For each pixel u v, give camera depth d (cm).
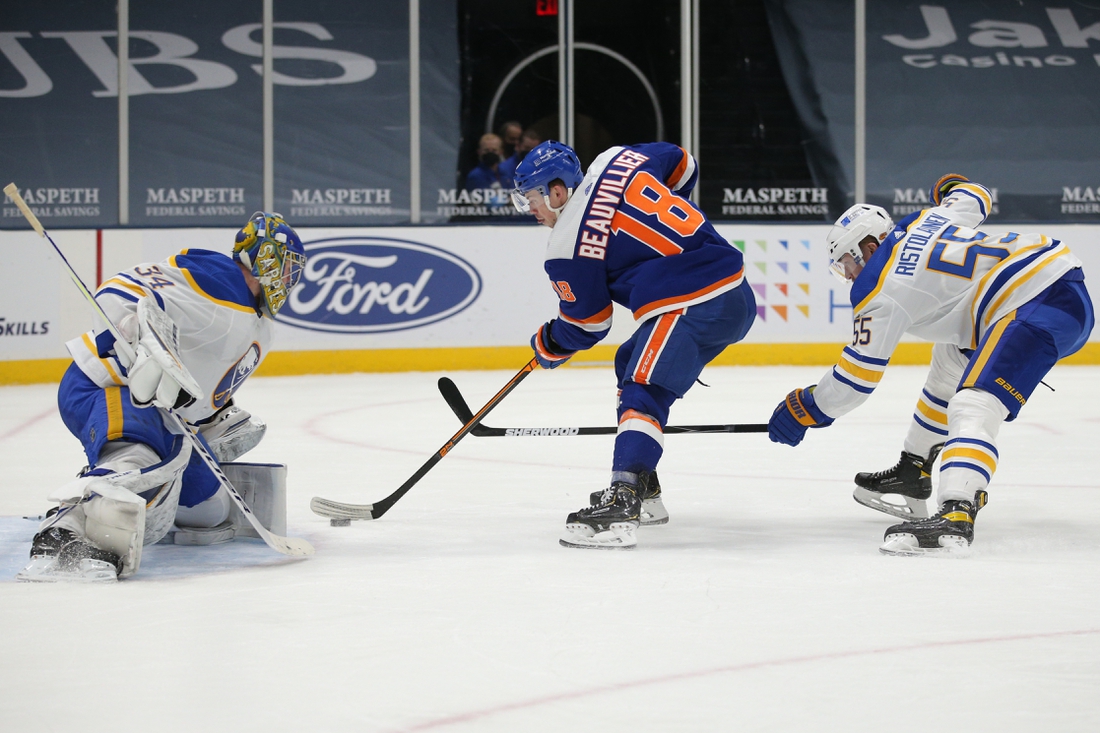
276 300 678
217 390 676
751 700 407
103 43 2278
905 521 741
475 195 2391
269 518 698
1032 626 501
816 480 964
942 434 775
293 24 2322
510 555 667
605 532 686
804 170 2477
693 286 704
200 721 390
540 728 382
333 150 2341
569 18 2361
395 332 2130
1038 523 763
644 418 704
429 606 542
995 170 2494
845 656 457
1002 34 2497
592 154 2488
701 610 531
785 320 2191
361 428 1349
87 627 505
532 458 1105
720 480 965
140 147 2295
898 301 710
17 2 2258
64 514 604
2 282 1986
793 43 2464
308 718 392
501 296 2152
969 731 379
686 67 2330
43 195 2277
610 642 479
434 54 2375
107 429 617
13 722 391
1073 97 2502
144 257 2062
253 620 517
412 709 400
